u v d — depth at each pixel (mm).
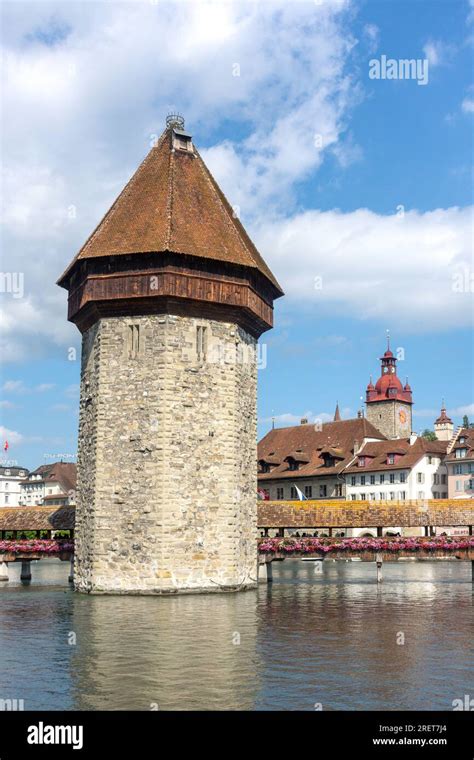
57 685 14930
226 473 33688
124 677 15500
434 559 76562
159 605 28156
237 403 34781
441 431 107625
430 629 22094
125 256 33438
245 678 15406
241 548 35062
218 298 34000
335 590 35719
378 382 119125
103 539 32719
